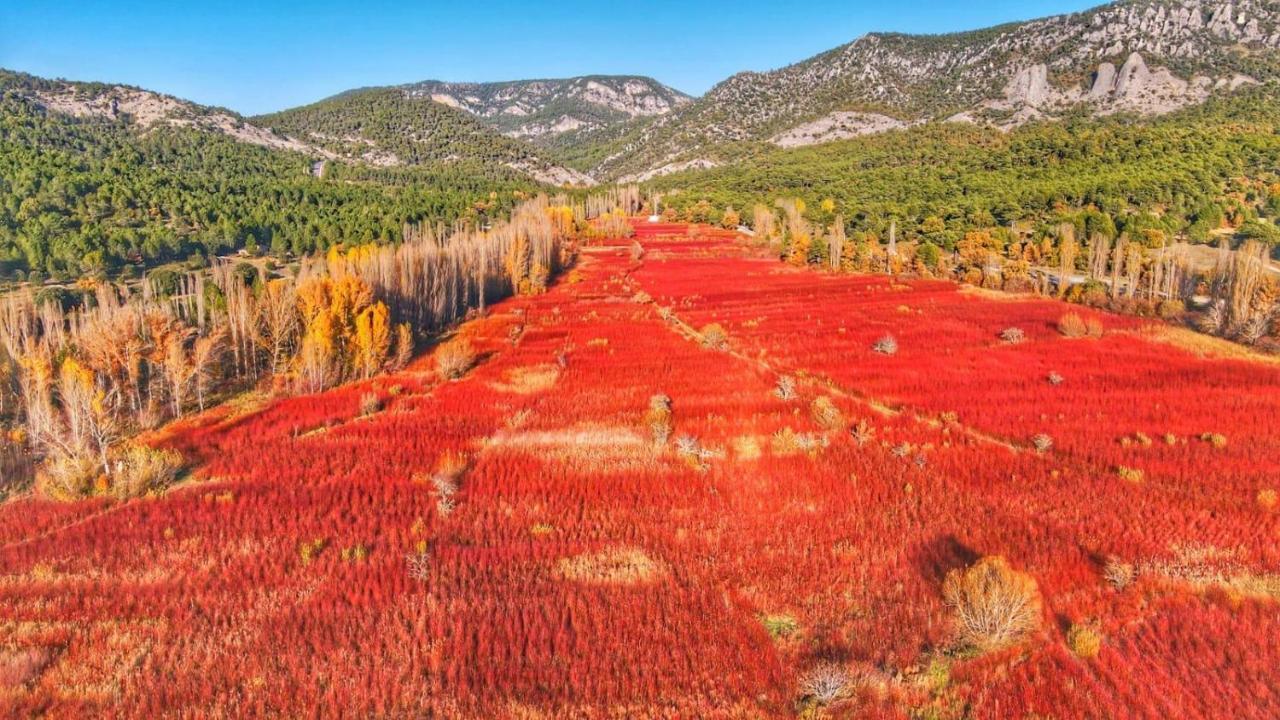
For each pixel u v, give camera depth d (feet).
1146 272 266.77
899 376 177.27
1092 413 150.10
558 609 86.43
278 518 108.99
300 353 185.68
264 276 281.95
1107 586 88.12
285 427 147.74
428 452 135.64
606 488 120.88
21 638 80.84
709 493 118.83
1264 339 199.82
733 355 202.59
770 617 85.15
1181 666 73.67
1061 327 214.69
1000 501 113.39
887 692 70.79
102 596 89.10
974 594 79.41
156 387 171.94
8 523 107.45
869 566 95.40
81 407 132.98
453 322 258.98
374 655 77.77
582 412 157.28
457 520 109.91
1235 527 102.42
